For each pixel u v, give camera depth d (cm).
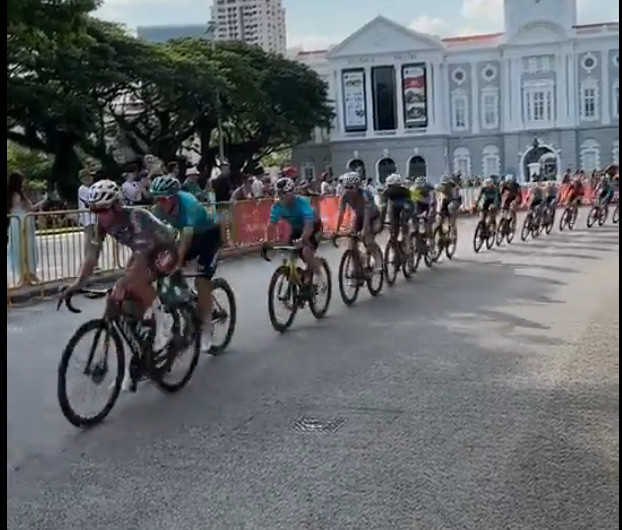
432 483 433
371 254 1077
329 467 460
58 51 3192
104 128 4209
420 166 7175
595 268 1355
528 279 1235
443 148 7119
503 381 640
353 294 1031
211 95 4297
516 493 417
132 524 391
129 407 586
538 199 1970
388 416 554
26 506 413
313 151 7338
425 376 661
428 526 381
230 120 5088
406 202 1231
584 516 389
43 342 823
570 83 6906
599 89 6869
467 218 2859
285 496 420
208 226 699
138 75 3947
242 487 434
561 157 6956
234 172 5203
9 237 1077
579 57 6894
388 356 735
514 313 940
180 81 4122
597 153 6912
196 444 505
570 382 632
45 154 4119
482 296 1074
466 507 401
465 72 7144
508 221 1817
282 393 618
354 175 1038
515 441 496
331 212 2078
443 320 905
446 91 7175
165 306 624
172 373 635
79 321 945
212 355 747
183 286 650
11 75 3247
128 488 435
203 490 431
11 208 1091
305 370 689
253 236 1703
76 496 425
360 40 7156
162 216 664
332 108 6912
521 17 6969
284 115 5959
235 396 612
